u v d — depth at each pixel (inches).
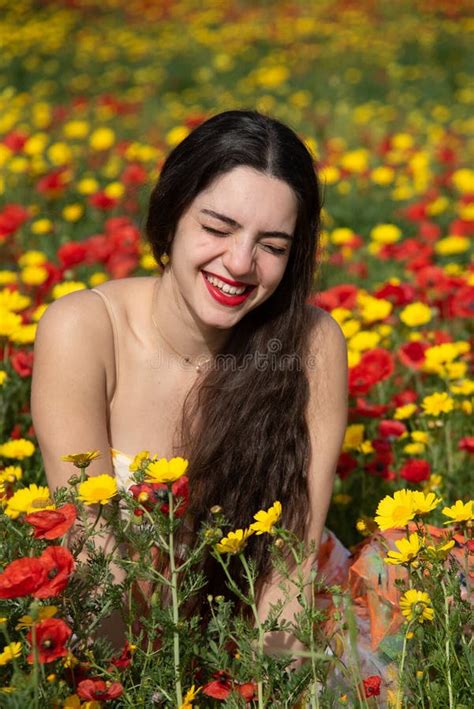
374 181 287.9
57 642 75.5
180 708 80.9
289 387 105.9
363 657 97.3
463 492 134.0
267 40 561.0
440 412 132.8
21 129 333.4
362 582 100.7
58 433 102.5
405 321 161.0
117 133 353.1
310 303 114.0
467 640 90.8
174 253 100.9
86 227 247.3
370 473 133.3
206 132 97.2
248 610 106.0
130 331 107.7
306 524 108.6
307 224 101.8
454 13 634.2
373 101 426.9
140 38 558.6
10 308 152.3
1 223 198.1
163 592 103.0
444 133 350.3
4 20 575.2
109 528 98.0
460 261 238.4
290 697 84.0
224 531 105.2
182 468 81.0
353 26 594.2
